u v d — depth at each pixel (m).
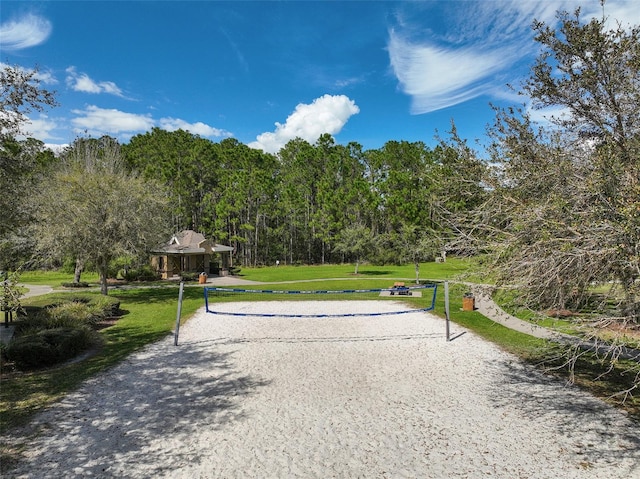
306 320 13.68
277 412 6.25
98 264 19.45
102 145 29.66
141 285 27.20
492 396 6.81
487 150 5.88
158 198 21.30
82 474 4.56
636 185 3.96
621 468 4.57
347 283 26.14
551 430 5.54
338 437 5.45
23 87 7.48
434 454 4.98
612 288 4.47
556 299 4.88
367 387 7.32
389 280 27.59
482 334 11.23
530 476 4.47
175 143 52.38
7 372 8.27
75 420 5.96
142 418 6.04
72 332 9.52
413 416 6.08
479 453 4.98
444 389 7.18
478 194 5.82
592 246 4.04
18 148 8.20
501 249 4.99
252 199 52.00
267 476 4.54
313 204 59.38
